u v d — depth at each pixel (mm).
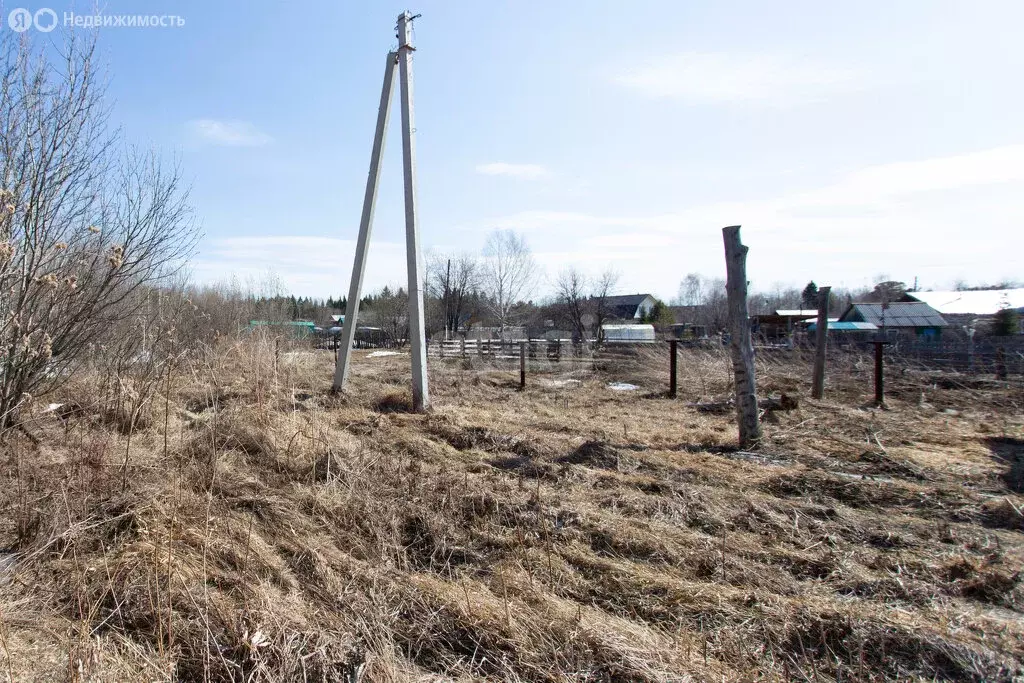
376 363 19359
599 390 12781
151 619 3135
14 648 2805
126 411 6527
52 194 5840
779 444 7020
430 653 2973
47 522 4000
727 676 2693
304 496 4973
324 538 4270
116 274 6508
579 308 40562
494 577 3709
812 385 11852
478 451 6637
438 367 16844
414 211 9250
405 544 4270
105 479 4715
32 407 5953
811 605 3268
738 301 7086
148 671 2701
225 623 3088
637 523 4527
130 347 7609
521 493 5090
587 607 3348
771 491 5430
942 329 32094
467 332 36125
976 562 3826
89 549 3904
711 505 4941
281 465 5719
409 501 4883
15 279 5543
